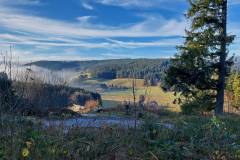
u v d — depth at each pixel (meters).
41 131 6.53
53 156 5.89
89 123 7.80
